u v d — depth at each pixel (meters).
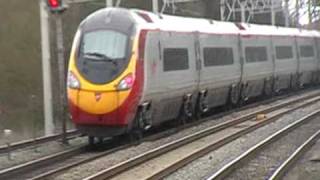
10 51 65.69
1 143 39.03
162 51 37.69
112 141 35.38
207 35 47.22
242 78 56.41
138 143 33.97
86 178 22.73
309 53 84.62
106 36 34.00
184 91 41.88
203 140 34.88
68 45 64.31
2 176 24.61
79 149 32.03
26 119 55.53
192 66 43.44
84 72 33.22
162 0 87.19
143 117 35.28
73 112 33.28
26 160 29.19
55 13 34.22
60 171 25.27
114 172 24.27
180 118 42.78
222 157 28.84
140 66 34.12
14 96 61.03
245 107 56.88
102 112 32.59
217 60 49.34
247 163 27.20
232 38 53.78
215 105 50.56
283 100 65.81
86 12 71.81
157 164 26.91
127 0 85.00
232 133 37.19
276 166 26.27
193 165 26.72
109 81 32.78
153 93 36.22
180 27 41.75
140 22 35.28
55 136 36.84
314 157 27.91
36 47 66.94
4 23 67.69
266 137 35.88
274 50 68.00
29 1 70.38
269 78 66.12
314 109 53.75
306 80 84.88
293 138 35.28
